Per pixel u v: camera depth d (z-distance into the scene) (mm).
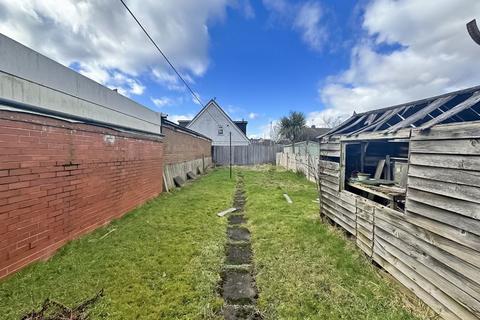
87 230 4121
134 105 6145
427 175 2305
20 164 2795
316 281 2852
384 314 2260
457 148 1966
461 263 1917
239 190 9336
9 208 2652
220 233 4496
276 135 32312
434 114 2891
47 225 3219
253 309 2422
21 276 2691
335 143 4793
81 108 4117
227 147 21234
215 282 2855
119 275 2850
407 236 2584
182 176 10867
